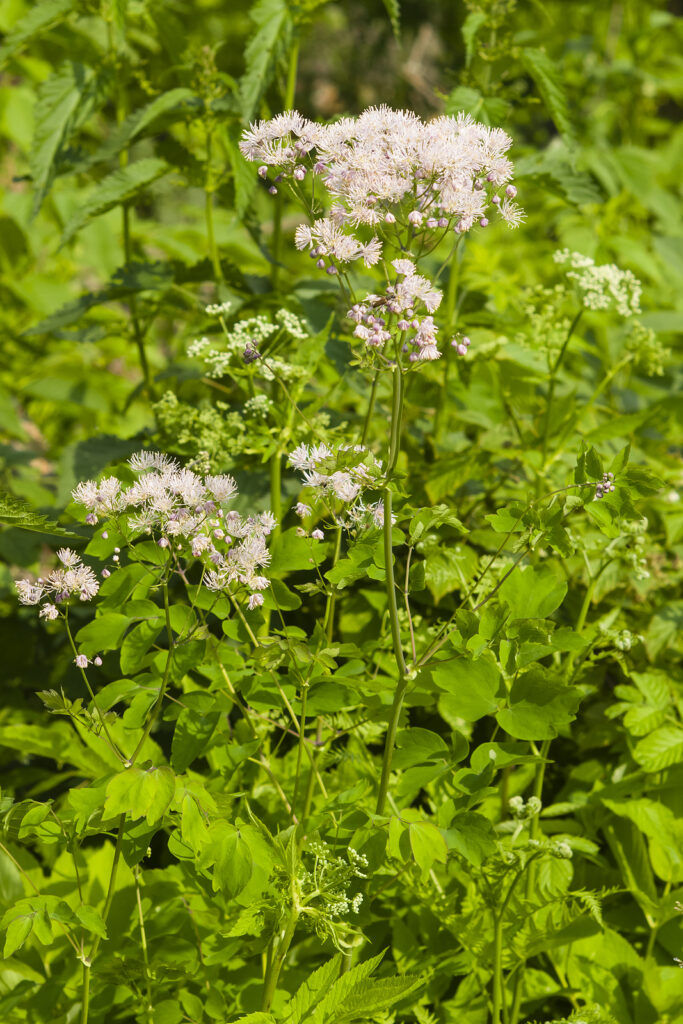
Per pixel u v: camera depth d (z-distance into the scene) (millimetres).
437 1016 1790
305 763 1963
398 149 1280
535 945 1696
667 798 2057
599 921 1631
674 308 3840
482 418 2602
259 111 2424
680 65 5344
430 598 2213
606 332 3248
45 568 3053
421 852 1436
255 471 2266
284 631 1569
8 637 2586
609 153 4340
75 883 1895
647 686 2102
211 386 2656
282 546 1591
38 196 2367
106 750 1929
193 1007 1603
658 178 5184
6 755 2482
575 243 3760
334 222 1299
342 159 1315
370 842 1493
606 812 2109
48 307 3723
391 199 1287
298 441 1953
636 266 4176
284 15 2227
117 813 1296
